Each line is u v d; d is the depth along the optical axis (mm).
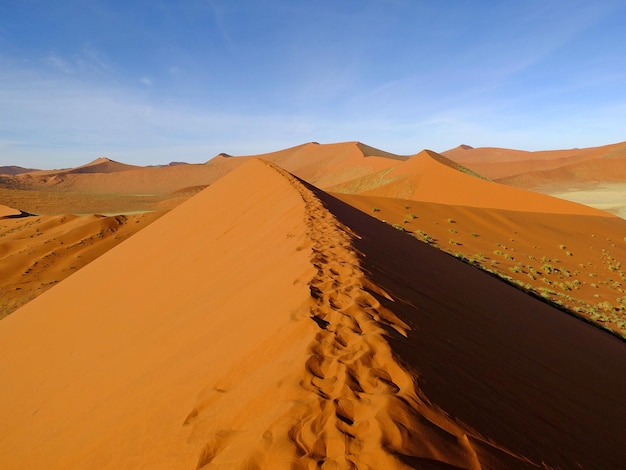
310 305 4297
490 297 8945
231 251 10461
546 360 5934
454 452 2385
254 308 5242
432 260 10891
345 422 2439
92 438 3824
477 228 27234
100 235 43438
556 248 26234
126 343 6551
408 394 2771
